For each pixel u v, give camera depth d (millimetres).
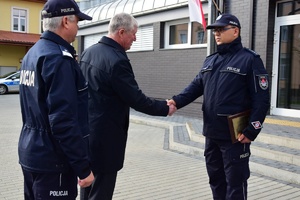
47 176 2340
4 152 6805
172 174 5441
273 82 8664
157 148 7332
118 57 3002
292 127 7227
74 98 2293
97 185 3139
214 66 3340
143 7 12734
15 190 4641
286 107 8578
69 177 2408
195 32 11086
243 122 3189
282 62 8547
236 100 3191
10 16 28062
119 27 3084
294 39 8289
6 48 27438
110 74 2967
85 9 18922
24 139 2410
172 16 11641
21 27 28750
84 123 2459
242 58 3197
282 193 4539
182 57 11117
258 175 5301
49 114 2236
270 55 8594
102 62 3014
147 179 5188
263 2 8469
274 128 7121
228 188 3303
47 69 2244
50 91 2229
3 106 15523
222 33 3260
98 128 3049
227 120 3207
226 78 3211
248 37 8742
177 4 11242
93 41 16453
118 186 4859
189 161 6234
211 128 3318
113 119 3066
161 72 12016
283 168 5211
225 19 3238
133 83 3051
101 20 15250
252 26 8664
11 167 5742
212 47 9031
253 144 6348
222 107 3221
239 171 3236
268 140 6418
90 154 3076
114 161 3102
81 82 2453
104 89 3020
